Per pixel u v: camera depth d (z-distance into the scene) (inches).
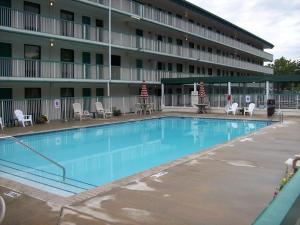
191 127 919.0
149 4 1392.7
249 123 973.2
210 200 259.0
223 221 217.8
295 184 59.1
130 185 301.9
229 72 2185.0
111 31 1160.2
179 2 1445.6
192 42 1734.7
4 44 865.5
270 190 282.0
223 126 930.7
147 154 581.0
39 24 891.4
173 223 215.9
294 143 528.7
